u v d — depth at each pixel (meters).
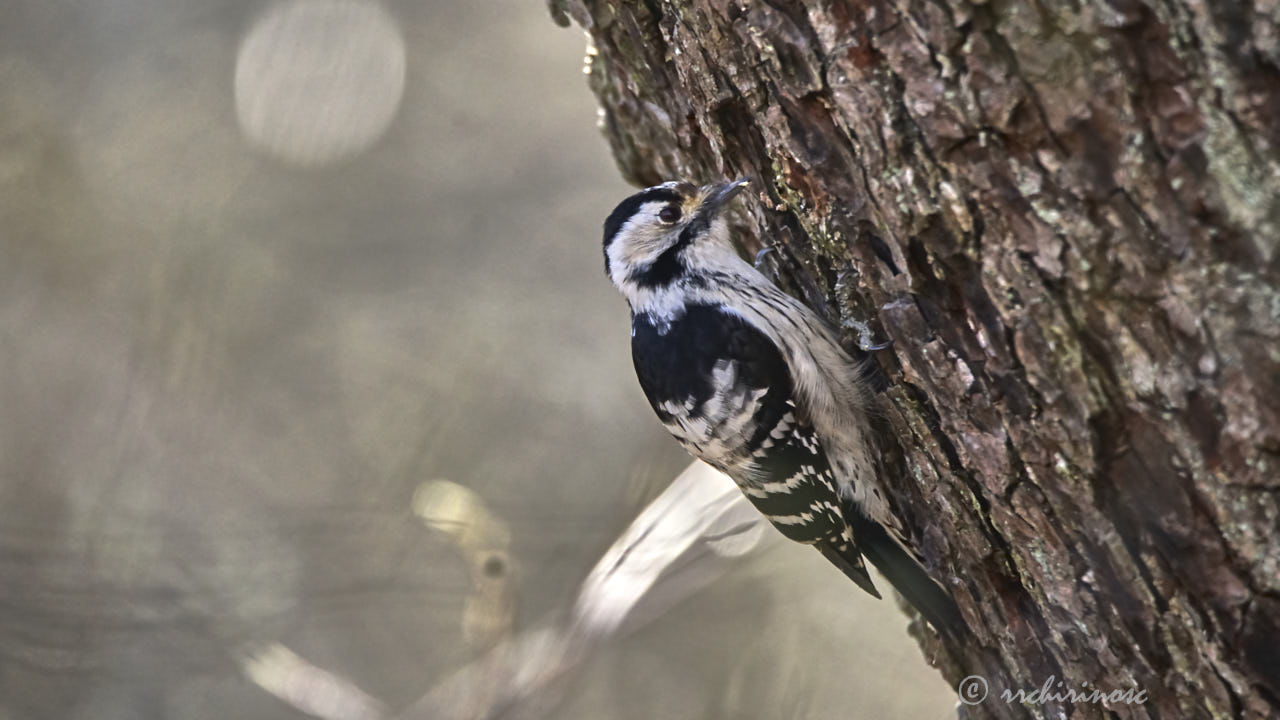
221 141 19.78
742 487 7.94
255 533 16.06
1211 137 4.37
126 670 14.28
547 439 18.02
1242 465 4.64
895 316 5.82
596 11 7.02
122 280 18.64
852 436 7.25
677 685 14.64
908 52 5.00
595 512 15.51
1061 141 4.70
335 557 16.02
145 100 19.83
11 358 17.66
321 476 17.59
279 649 11.60
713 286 7.65
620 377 18.55
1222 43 4.25
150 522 16.02
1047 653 6.05
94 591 14.52
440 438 17.91
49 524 15.93
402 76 20.39
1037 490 5.49
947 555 6.61
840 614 15.09
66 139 19.22
